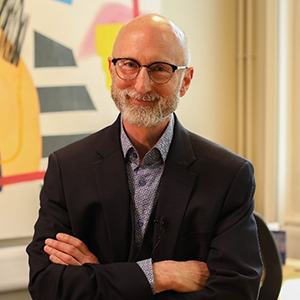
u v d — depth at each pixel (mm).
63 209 1664
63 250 1602
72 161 1686
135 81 1513
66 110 2660
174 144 1670
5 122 2514
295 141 3094
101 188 1627
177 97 1570
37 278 1574
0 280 2514
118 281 1493
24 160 2570
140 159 1676
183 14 3021
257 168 3283
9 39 2498
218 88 3195
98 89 2734
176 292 1547
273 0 3086
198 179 1639
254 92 3271
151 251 1614
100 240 1641
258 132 3266
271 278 2172
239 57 3223
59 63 2633
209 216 1598
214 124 3193
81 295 1502
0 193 2514
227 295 1520
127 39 1521
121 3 2756
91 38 2699
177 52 1539
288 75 3074
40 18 2576
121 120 1724
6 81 2506
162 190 1615
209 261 1576
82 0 2670
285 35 3098
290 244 3059
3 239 2562
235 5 3229
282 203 3129
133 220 1610
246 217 1621
